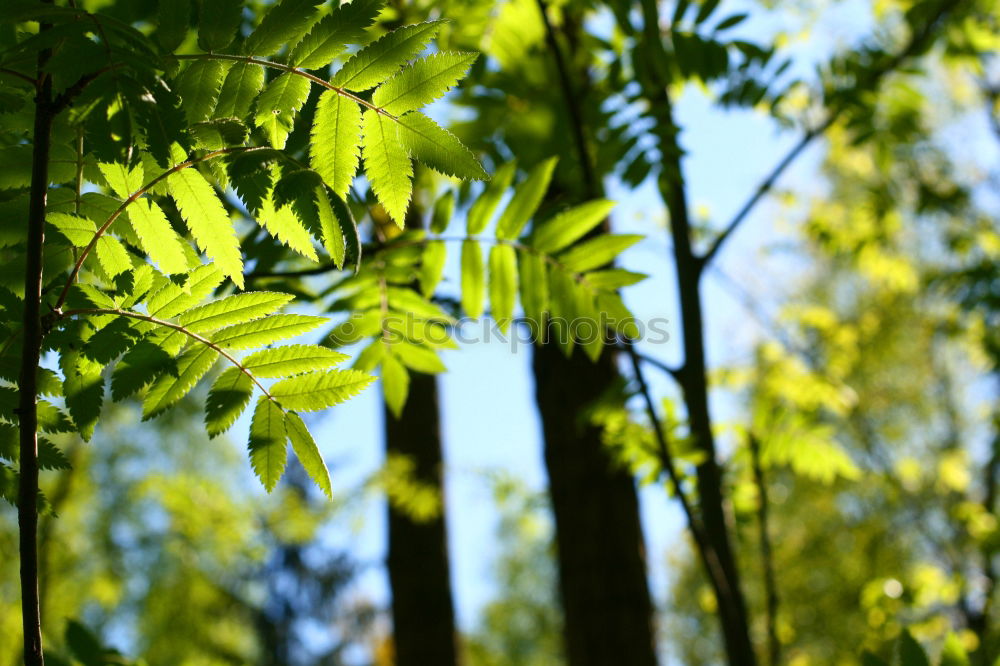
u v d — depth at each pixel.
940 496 10.34
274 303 1.22
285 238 1.17
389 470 5.32
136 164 1.13
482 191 1.83
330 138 1.17
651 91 2.72
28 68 1.05
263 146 1.19
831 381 6.21
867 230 6.86
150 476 8.46
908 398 12.09
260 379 1.21
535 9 2.83
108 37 1.00
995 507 9.43
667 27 2.81
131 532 10.23
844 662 5.84
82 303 1.20
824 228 6.93
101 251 1.21
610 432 2.86
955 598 4.95
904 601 3.91
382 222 2.24
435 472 5.39
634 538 3.60
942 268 9.49
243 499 8.39
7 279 1.20
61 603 8.11
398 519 5.29
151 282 1.21
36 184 1.01
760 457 2.99
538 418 3.80
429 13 2.64
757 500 3.09
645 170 2.57
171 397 1.21
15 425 1.22
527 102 2.91
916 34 3.58
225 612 10.36
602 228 2.84
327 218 1.11
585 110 2.88
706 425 2.65
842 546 10.20
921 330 11.11
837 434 11.83
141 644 9.59
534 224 2.11
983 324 7.08
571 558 3.59
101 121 1.00
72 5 1.07
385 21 2.57
